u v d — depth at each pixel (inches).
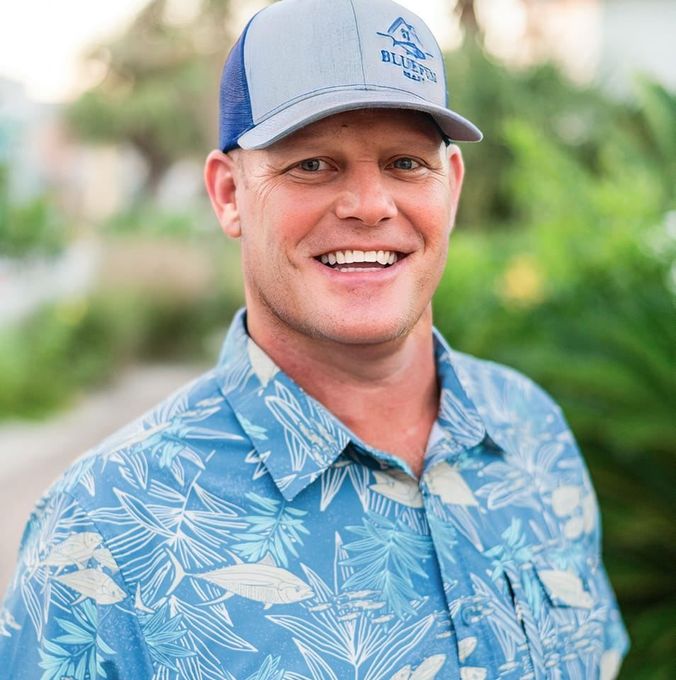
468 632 48.6
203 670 44.7
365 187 47.6
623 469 101.0
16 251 367.9
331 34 46.9
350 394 52.7
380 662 46.4
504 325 126.6
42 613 44.9
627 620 97.0
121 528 45.8
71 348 338.6
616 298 110.7
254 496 48.2
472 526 52.7
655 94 113.6
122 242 463.5
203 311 426.3
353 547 48.3
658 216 120.3
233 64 49.6
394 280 49.3
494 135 372.2
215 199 54.2
